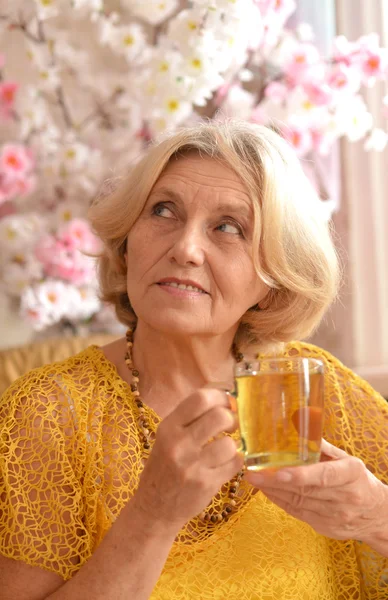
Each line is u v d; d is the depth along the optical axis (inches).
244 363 39.1
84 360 56.8
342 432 59.3
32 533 48.1
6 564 48.1
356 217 100.3
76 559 49.1
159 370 54.8
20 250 109.3
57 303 106.4
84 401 53.2
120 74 110.3
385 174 100.0
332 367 61.8
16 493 48.6
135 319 58.8
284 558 53.1
